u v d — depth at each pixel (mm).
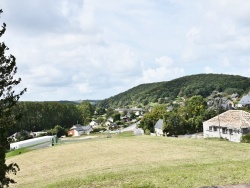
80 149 59594
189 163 33156
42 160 52656
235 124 79000
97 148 58594
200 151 45125
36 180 34875
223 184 19516
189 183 20219
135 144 59438
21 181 35938
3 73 16094
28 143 97375
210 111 127875
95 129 191750
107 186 22672
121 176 26641
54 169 43375
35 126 190125
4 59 16297
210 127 89062
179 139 61188
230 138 80438
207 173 22953
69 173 36969
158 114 141500
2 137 16047
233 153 40531
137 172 28625
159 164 34469
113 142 65000
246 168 24250
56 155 55844
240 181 20016
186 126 119688
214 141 54562
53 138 99562
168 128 117562
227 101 178250
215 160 34531
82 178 28188
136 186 21125
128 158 45031
